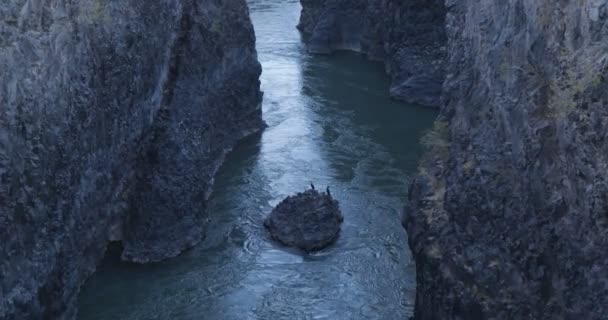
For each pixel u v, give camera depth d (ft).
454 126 108.78
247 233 137.28
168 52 143.95
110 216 127.54
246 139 179.01
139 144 132.26
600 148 75.00
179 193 132.05
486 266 91.56
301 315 112.98
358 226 138.00
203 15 155.63
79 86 109.60
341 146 174.91
